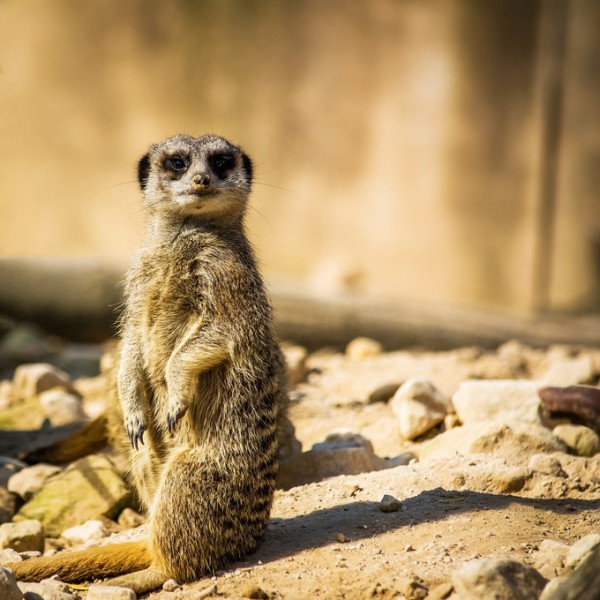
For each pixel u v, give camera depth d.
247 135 13.59
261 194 13.68
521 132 13.99
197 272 4.45
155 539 4.06
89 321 10.63
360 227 13.84
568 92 17.27
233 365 4.30
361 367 8.12
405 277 13.92
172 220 4.66
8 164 12.86
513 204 14.07
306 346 10.42
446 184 13.90
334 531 4.31
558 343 10.42
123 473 5.35
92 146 13.05
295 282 11.09
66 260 10.71
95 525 4.94
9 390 7.72
